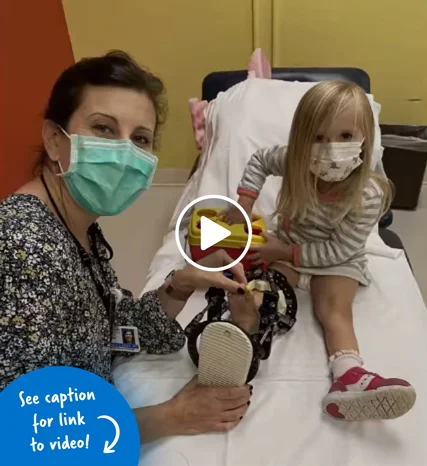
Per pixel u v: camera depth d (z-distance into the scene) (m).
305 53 2.47
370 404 1.04
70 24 2.52
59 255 0.90
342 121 1.23
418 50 2.40
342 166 1.25
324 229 1.41
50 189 1.02
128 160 0.99
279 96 1.95
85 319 0.97
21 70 2.09
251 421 1.10
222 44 2.49
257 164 1.49
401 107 2.57
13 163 1.99
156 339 1.25
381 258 1.60
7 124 1.96
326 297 1.37
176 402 1.08
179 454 1.04
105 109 0.97
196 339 1.16
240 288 1.18
